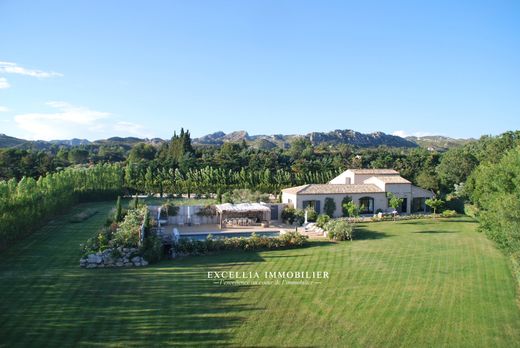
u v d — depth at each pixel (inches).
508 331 544.4
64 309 582.2
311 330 535.2
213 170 2822.3
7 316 552.1
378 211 1790.1
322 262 900.6
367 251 1019.9
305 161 3403.1
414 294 685.3
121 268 823.7
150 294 657.6
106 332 510.9
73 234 1198.3
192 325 539.5
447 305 635.5
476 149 3019.2
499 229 827.4
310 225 1400.1
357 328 545.0
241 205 1487.5
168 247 1013.2
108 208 1921.8
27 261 864.9
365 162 3523.6
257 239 1039.0
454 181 2241.6
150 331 517.7
